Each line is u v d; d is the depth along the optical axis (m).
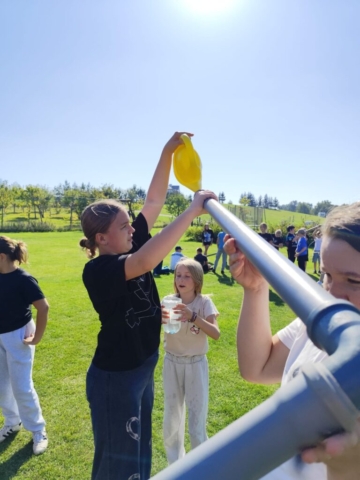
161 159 2.15
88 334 5.41
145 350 1.87
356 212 0.75
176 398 2.51
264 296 1.20
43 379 4.04
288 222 26.97
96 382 1.80
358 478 0.60
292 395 0.36
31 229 31.41
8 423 3.12
